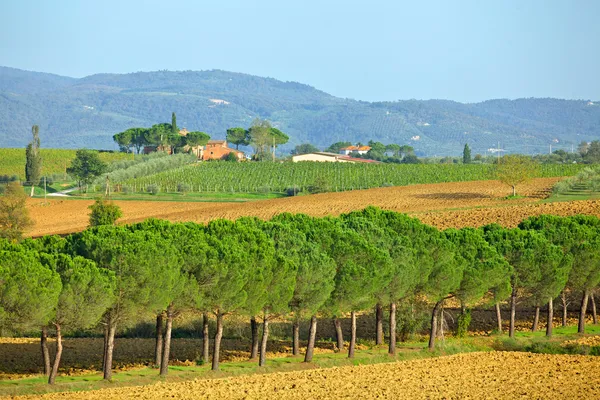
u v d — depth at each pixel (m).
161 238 108.44
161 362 105.38
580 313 143.12
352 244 122.25
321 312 121.00
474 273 130.00
